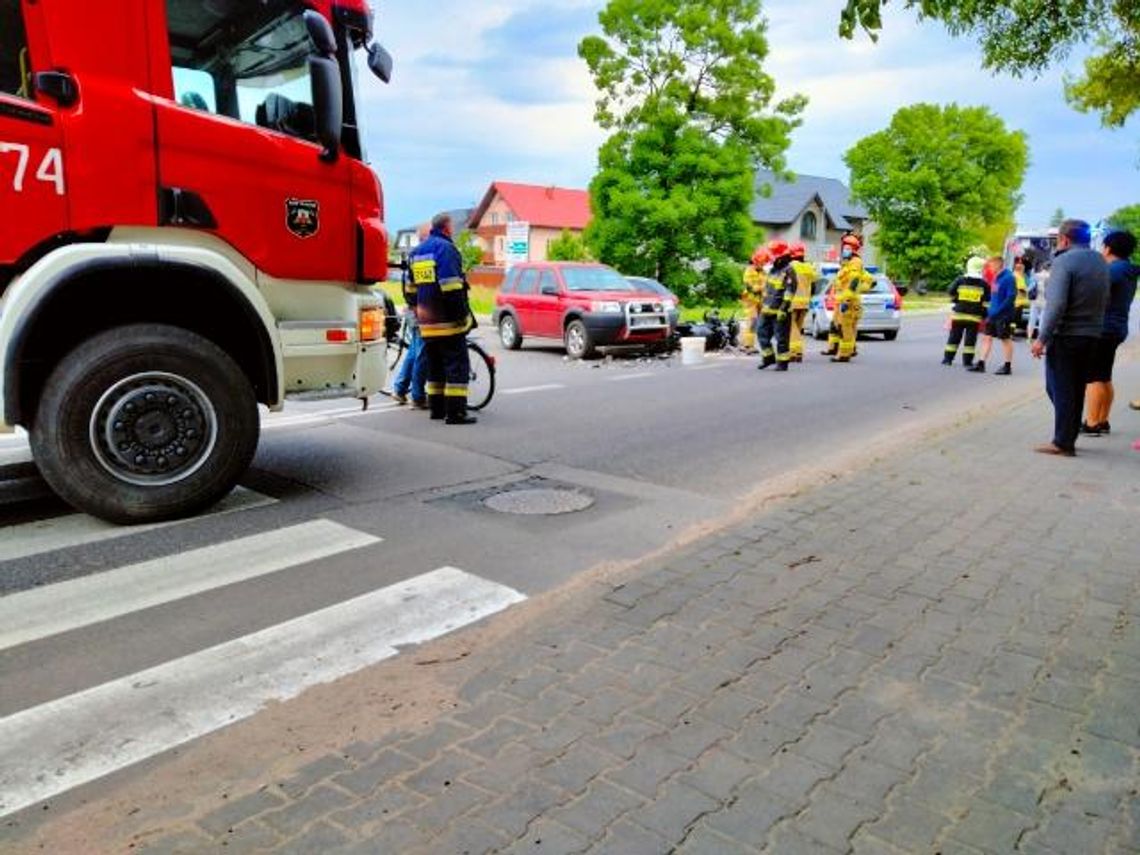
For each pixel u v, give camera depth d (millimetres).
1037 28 4574
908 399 11344
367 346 6207
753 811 2490
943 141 55125
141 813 2512
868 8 3592
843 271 16172
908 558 4625
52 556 4770
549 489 6430
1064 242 7164
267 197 5574
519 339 17891
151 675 3432
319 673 3455
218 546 4977
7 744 2934
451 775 2666
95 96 4867
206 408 5363
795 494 5961
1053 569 4457
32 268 4730
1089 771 2682
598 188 30000
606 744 2836
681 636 3652
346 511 5746
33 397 5062
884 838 2377
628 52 29297
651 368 14875
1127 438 8078
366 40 6223
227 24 5367
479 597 4277
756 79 29281
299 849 2338
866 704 3090
